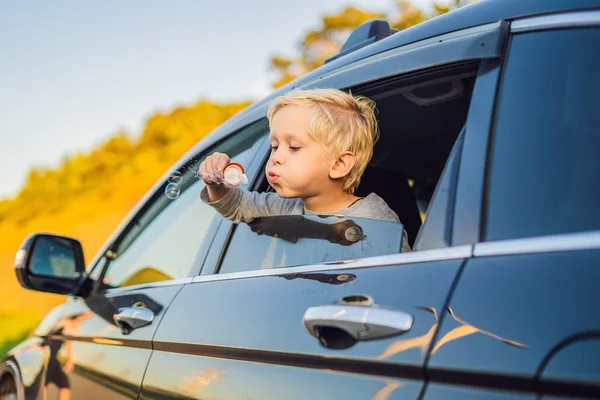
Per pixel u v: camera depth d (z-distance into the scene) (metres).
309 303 1.43
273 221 1.79
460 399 1.06
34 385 2.65
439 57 1.54
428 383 1.12
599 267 1.01
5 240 42.19
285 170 1.75
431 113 2.33
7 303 24.34
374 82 1.77
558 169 1.20
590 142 1.19
